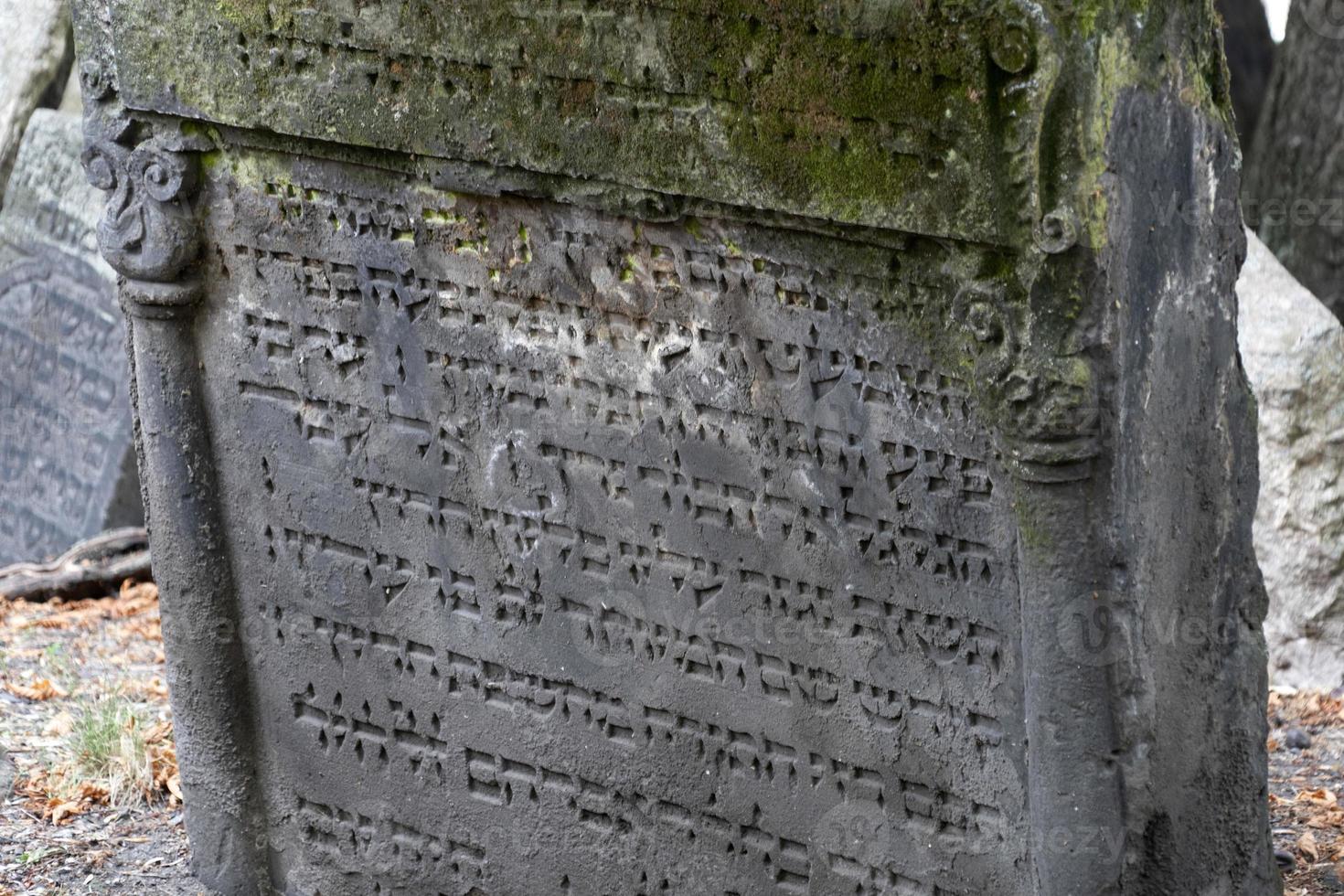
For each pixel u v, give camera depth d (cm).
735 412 386
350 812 478
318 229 432
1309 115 765
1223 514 377
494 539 431
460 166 401
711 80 357
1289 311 605
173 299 452
